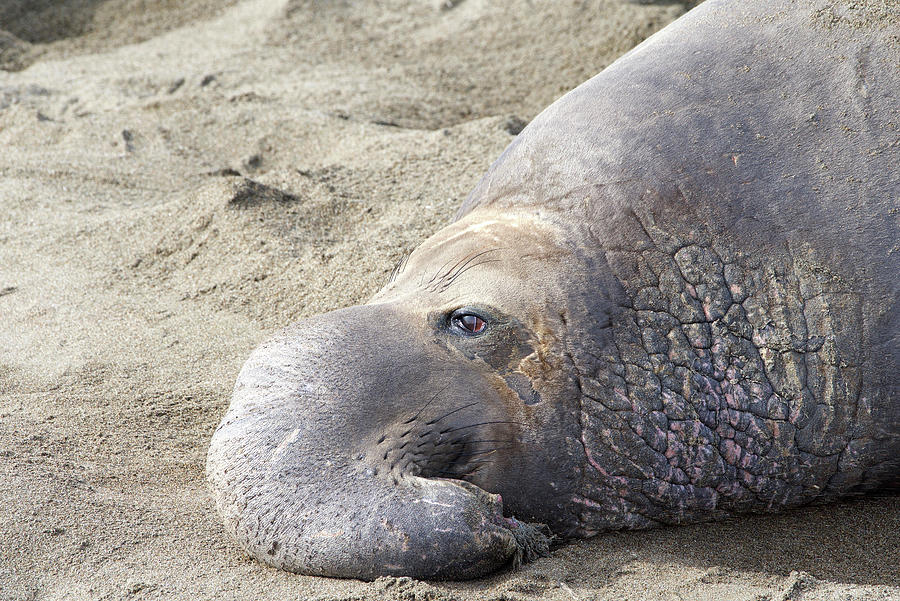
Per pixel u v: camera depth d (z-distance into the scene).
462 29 38.84
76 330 18.55
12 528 11.66
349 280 19.22
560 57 35.28
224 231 21.22
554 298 12.32
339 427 11.68
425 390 12.05
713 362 12.12
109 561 11.33
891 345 12.13
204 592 10.74
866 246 12.30
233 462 11.70
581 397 11.93
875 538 12.43
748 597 10.88
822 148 12.77
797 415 12.16
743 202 12.56
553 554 11.84
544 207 13.41
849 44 13.39
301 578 11.03
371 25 40.16
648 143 13.17
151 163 26.45
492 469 11.88
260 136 27.72
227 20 41.47
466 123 26.61
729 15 14.40
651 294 12.28
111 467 13.70
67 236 22.34
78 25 42.00
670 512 12.37
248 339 18.09
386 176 23.44
